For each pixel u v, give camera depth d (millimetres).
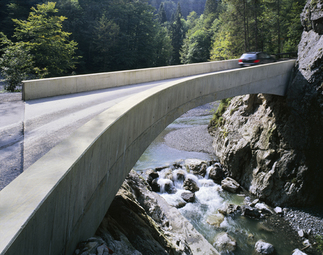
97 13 67188
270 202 18391
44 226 2957
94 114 8758
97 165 5035
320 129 18078
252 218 16094
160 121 10281
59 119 8094
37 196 2893
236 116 24219
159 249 7105
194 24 133375
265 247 13156
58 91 12039
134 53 66688
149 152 25906
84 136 4859
